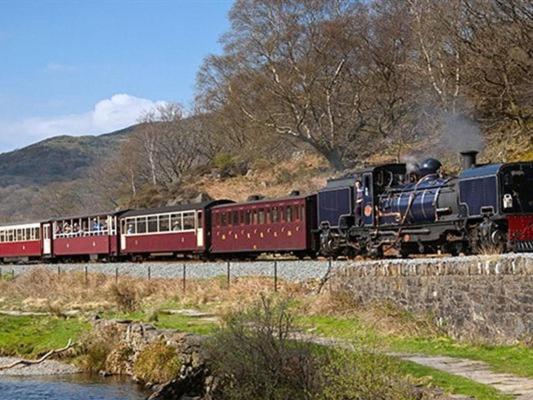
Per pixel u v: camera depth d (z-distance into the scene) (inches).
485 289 783.7
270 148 3489.2
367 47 2933.1
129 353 1018.1
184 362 872.3
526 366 657.6
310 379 640.4
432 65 2359.7
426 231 1363.2
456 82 2208.4
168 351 924.6
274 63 2903.5
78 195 5142.7
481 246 1227.9
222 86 3304.6
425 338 812.6
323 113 2997.0
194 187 3503.9
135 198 3725.4
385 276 948.0
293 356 669.9
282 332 702.5
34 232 2546.8
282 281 1305.4
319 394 604.1
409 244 1419.8
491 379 608.7
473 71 2112.5
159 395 822.5
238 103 3061.0
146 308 1336.1
